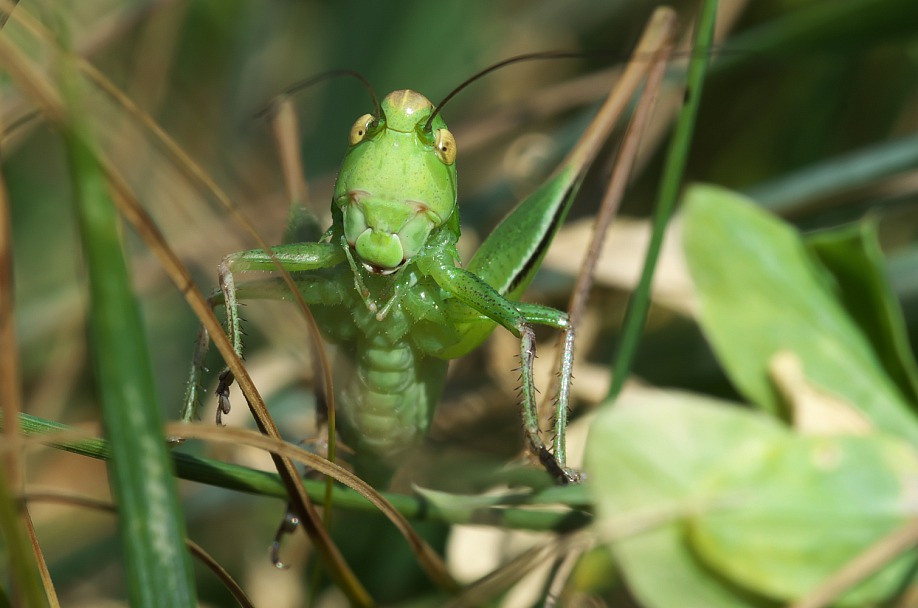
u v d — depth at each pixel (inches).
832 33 6.4
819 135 7.3
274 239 6.7
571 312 5.6
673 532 5.0
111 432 4.6
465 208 7.0
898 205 6.6
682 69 6.8
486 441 6.3
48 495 4.9
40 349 6.9
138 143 6.3
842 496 5.1
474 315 5.5
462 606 5.0
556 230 5.7
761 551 5.0
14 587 4.7
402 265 5.4
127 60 7.0
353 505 5.2
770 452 5.1
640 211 7.3
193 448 6.2
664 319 6.6
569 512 5.3
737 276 5.6
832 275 5.6
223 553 6.4
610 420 5.1
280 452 4.9
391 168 5.4
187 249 6.6
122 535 4.6
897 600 5.1
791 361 5.5
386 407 5.4
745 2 6.8
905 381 5.4
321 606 6.2
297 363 6.4
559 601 5.5
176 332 7.0
